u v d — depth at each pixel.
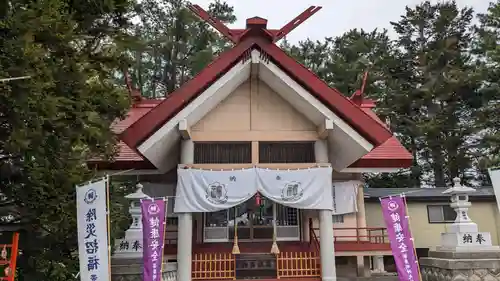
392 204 10.57
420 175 37.47
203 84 11.76
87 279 8.41
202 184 11.92
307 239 14.10
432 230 23.17
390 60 37.91
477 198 23.56
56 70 7.71
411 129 34.22
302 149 13.09
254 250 13.51
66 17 8.16
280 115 13.00
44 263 9.36
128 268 10.91
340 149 13.09
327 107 11.95
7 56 6.62
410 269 10.05
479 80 32.22
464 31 37.91
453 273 11.18
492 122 31.67
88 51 9.15
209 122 12.84
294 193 11.93
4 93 6.68
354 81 36.03
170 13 32.19
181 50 31.81
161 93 34.50
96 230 8.54
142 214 10.40
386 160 15.28
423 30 39.84
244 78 12.92
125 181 16.98
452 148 33.00
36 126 7.22
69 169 9.01
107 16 9.92
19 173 9.37
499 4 32.78
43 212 8.87
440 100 34.44
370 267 19.03
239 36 12.12
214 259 12.41
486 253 11.50
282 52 12.18
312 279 12.14
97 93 9.09
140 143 11.27
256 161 12.59
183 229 11.84
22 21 6.85
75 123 8.16
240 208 14.31
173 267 11.59
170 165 14.34
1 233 9.59
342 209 16.06
